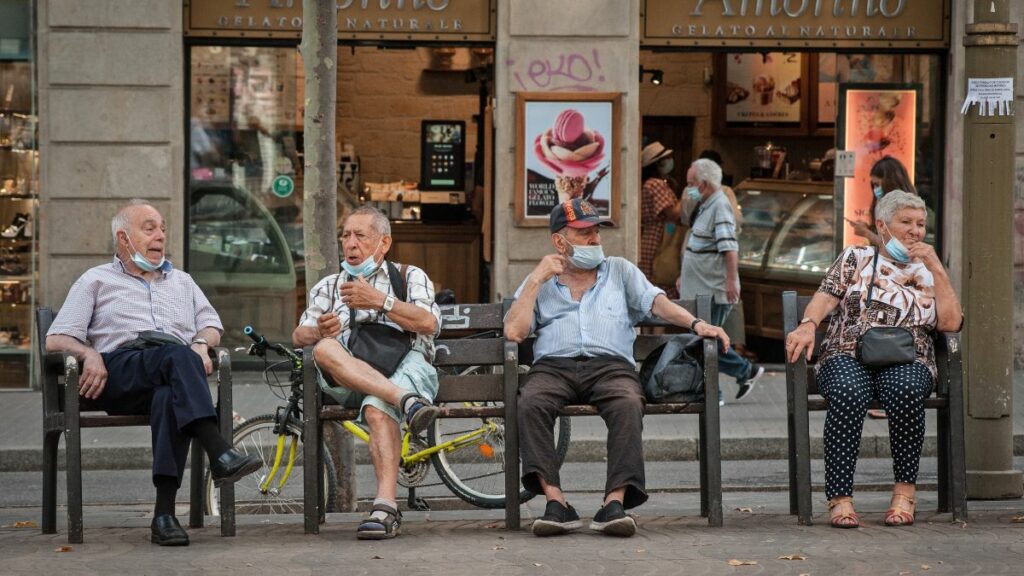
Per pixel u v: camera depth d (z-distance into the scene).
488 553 9.32
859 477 13.75
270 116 18.83
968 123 11.05
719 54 22.31
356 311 10.18
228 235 18.92
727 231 16.70
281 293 19.02
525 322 10.20
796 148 21.77
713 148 22.45
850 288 10.41
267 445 11.55
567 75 18.48
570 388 10.24
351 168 22.72
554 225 10.52
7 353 18.58
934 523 10.25
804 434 10.20
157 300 10.36
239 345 19.02
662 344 10.62
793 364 10.25
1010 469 11.18
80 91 18.31
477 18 18.50
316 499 10.09
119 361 9.95
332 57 11.31
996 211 10.99
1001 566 8.87
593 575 8.68
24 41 18.36
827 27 18.75
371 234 10.23
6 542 9.88
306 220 11.40
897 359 10.16
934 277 10.27
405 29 18.45
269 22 18.52
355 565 9.01
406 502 11.76
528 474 10.00
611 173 18.58
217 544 9.73
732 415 16.16
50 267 18.44
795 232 19.61
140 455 14.73
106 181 18.39
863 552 9.29
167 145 18.41
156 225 10.36
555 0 18.39
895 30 18.80
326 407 10.30
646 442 14.91
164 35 18.34
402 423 11.20
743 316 18.94
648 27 18.62
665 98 22.64
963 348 11.20
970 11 18.48
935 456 14.91
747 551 9.33
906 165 19.11
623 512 9.80
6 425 16.03
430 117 23.00
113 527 10.60
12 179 18.47
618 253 18.70
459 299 20.48
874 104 19.06
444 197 21.50
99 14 18.25
